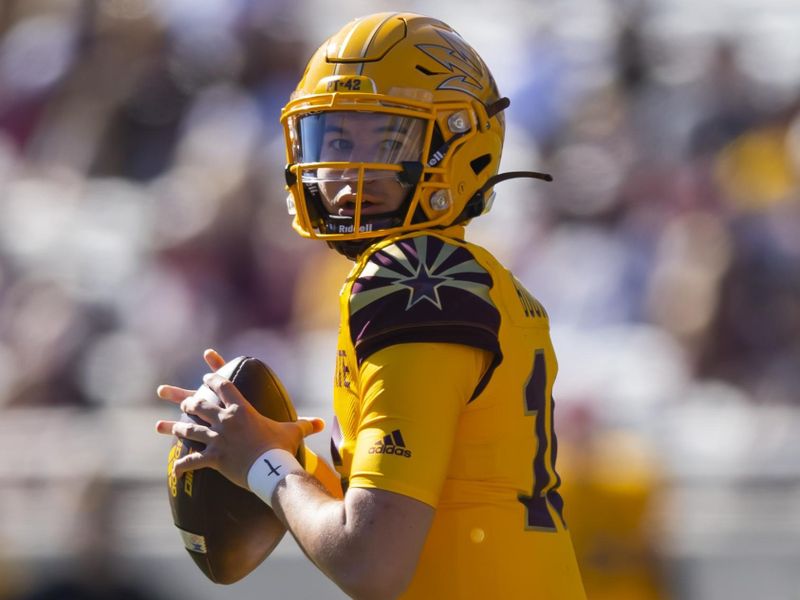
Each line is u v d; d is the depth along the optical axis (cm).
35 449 2017
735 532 1894
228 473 870
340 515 796
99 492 1947
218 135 2866
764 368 2348
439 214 905
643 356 2331
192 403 891
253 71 3041
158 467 1984
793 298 2406
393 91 887
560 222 2700
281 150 2695
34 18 3334
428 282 829
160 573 1903
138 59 3117
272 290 2458
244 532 908
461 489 852
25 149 3073
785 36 3241
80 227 2686
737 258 2428
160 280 2430
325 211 923
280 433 879
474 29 3303
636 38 3141
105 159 3000
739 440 1992
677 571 1872
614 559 1828
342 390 852
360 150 891
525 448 873
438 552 854
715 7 3281
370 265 850
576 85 3038
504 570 853
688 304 2412
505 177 959
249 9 3117
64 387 2247
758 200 2662
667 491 1897
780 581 1889
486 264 870
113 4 3191
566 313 2469
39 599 1898
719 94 2998
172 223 2542
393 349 809
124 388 2275
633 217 2656
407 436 792
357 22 921
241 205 2553
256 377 924
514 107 3023
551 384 907
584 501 1833
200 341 2361
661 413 2012
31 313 2367
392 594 784
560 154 2872
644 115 2967
